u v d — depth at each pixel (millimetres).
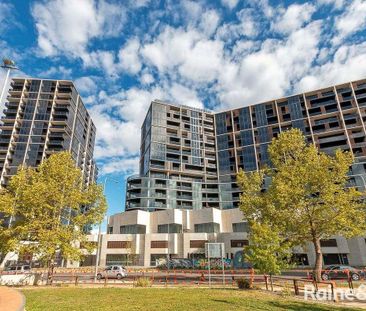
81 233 27578
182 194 102062
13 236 24875
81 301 14812
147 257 72688
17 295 13383
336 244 61625
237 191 103625
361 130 92250
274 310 12609
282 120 107250
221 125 120125
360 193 26844
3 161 99438
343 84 100188
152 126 113000
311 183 27500
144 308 12609
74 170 28219
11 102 109875
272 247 20281
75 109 116438
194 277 35188
